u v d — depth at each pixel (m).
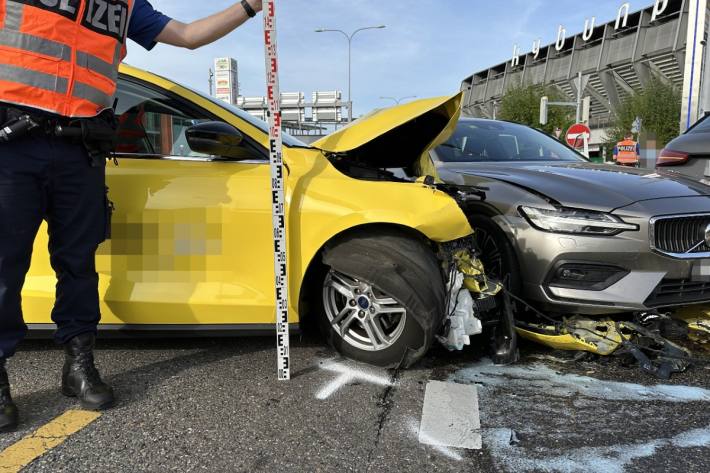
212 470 1.84
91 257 2.31
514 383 2.61
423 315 2.51
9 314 2.11
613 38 49.84
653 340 2.86
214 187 2.67
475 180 3.53
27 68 1.93
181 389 2.49
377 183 2.71
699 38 8.12
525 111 32.25
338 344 2.81
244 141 2.76
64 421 2.17
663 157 5.16
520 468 1.87
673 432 2.13
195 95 2.84
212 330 2.69
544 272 2.97
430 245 2.75
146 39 2.47
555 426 2.17
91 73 2.09
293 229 2.63
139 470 1.84
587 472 1.85
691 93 8.32
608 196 2.99
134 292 2.67
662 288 2.92
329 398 2.41
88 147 2.12
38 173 2.05
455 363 2.87
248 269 2.67
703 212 2.93
